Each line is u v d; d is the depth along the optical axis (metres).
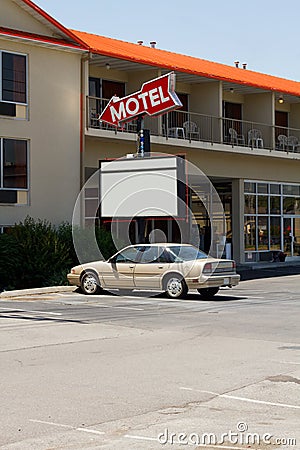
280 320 15.95
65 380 9.75
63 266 24.28
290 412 8.12
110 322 15.64
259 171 35.75
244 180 35.00
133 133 28.27
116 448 6.75
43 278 23.66
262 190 36.16
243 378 9.88
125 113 26.86
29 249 23.53
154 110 26.14
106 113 27.44
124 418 7.81
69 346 12.58
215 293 21.16
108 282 21.19
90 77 29.92
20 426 7.46
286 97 37.19
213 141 32.34
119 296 21.11
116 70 30.64
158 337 13.61
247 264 34.56
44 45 25.84
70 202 26.70
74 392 9.03
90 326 15.02
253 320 15.96
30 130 25.69
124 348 12.35
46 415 7.91
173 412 8.08
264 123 35.62
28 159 25.66
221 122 32.62
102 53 27.47
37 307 18.52
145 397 8.78
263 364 10.88
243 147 33.22
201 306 18.66
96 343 12.91
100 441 6.96
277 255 36.47
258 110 35.91
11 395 8.85
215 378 9.88
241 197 34.88
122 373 10.22
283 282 26.50
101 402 8.52
